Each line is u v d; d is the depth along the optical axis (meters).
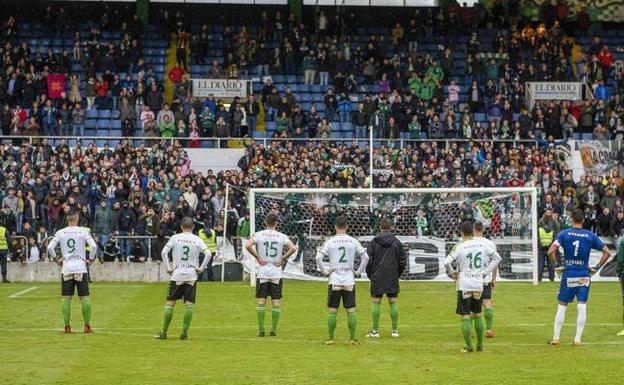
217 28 52.19
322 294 28.23
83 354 17.53
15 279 33.22
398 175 37.84
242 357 17.27
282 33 50.59
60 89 44.97
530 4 53.16
